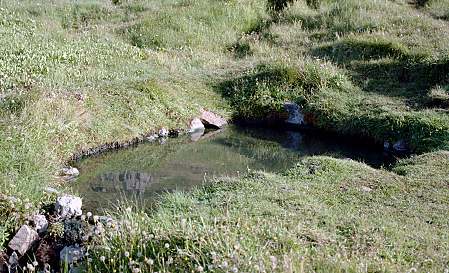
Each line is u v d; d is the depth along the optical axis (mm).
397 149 12008
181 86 14945
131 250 6113
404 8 20188
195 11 20688
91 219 7926
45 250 7352
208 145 12609
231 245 5852
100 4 22734
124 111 12953
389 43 16156
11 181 8391
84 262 6660
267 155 11938
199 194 8734
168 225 6707
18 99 11602
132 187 9945
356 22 18500
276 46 18328
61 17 21031
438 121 11969
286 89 14719
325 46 17062
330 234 6770
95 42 17766
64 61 15742
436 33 17016
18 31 17688
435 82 14250
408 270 5660
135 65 16266
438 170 9633
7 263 7043
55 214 8070
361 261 5809
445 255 6293
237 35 20000
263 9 21516
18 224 7695
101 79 14758
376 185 8914
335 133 13266
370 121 12742
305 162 9969
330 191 8648
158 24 19703
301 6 20875
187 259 5734
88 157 11578
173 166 11172
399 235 6801
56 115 11656
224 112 14422
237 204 7855
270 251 6047
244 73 15727
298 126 13945
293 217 7344
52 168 10023
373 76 15016
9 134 9680
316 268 5668
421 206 8055
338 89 14469
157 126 13109
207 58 17547
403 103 13391
